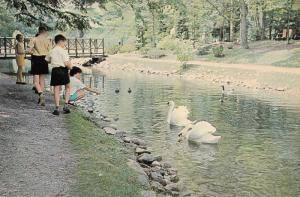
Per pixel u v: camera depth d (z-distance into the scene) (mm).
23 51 20734
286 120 19609
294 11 51656
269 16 55812
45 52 15688
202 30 62000
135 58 57125
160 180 10438
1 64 47438
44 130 11727
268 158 13367
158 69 47500
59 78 13727
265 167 12445
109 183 8297
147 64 50938
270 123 18875
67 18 21188
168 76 42656
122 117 19531
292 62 41125
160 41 62156
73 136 11492
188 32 62844
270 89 32812
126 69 50375
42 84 15695
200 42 61125
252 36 61625
